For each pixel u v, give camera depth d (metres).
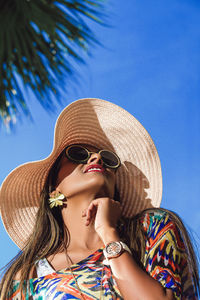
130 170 3.37
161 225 2.86
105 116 3.39
